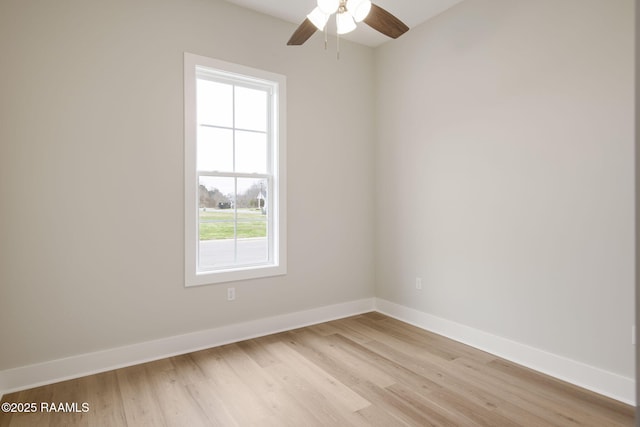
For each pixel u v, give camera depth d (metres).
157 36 2.73
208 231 3.07
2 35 2.24
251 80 3.21
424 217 3.42
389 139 3.78
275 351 2.89
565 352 2.43
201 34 2.90
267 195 3.37
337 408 2.09
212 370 2.56
